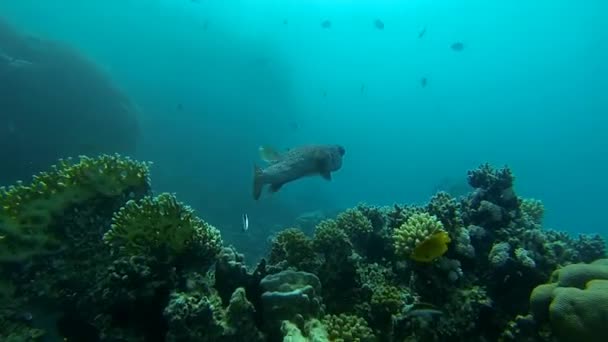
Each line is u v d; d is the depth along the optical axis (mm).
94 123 19578
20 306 4129
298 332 3248
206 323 3330
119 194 4871
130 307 3660
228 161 35219
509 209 5059
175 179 28094
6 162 16109
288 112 40406
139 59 35469
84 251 4465
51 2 33125
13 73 17031
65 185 4625
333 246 4785
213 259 4246
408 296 4184
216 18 38219
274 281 3756
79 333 4215
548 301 3529
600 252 6395
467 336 3854
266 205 28859
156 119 34000
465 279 4250
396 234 4383
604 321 3033
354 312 4488
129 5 34500
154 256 3824
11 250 4223
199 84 36469
